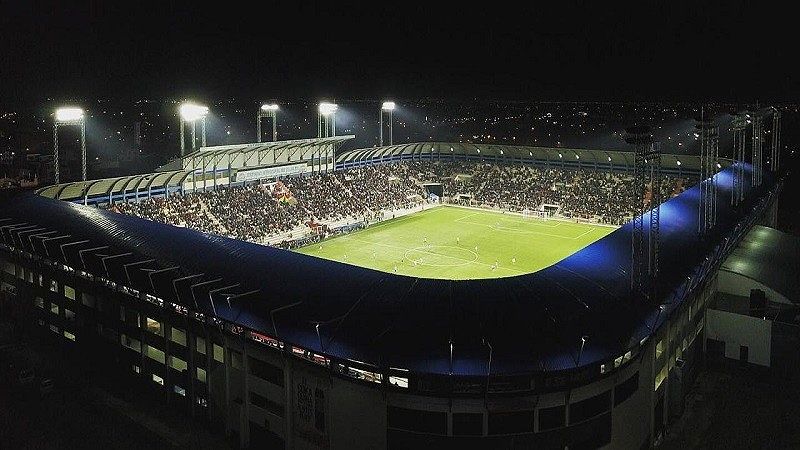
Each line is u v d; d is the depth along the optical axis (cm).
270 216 11325
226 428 5153
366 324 4500
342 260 9988
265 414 4859
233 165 11675
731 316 6228
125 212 9831
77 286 6431
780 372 6081
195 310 5181
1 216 7625
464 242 11125
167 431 5244
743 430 5231
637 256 5750
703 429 5262
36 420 5406
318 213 12012
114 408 5628
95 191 9788
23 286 7294
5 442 5053
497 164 15050
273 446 4866
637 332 4628
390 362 4194
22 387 5994
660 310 4997
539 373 4091
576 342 4325
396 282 4931
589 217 12662
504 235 11644
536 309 4553
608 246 5959
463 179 14738
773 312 6269
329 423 4447
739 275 6750
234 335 4900
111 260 5894
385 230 11950
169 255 5875
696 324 6088
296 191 12350
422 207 13838
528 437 4166
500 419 4131
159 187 10650
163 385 5741
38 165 17150
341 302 4781
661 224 6806
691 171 12875
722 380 6125
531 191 13875
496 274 9262
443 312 4519
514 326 4384
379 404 4225
